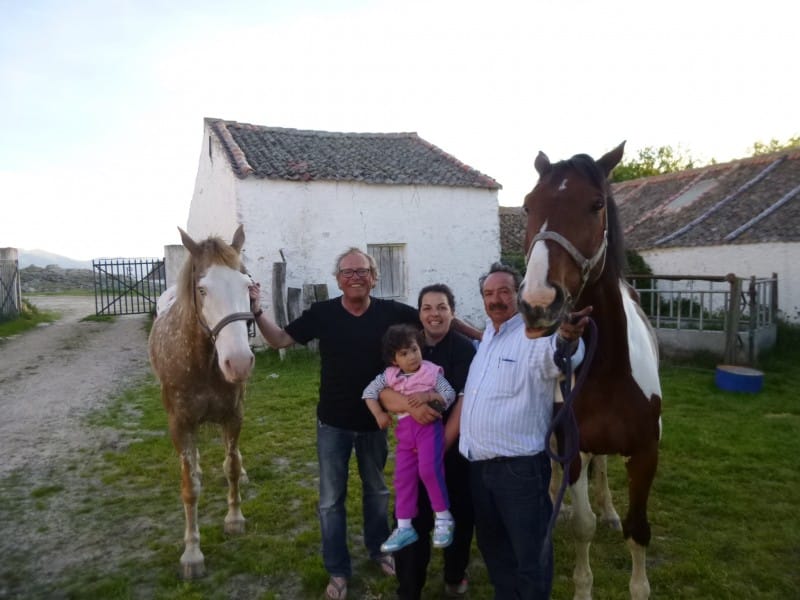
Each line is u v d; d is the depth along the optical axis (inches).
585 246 71.3
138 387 301.1
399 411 91.5
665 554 121.9
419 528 94.3
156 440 208.2
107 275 666.8
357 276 106.7
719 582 109.8
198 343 118.7
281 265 371.2
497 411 80.4
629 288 145.3
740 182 569.3
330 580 110.2
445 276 473.1
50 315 655.1
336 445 108.0
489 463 81.8
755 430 202.5
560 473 124.4
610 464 181.0
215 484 168.2
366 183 435.2
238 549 129.0
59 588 115.4
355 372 106.7
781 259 421.7
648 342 106.8
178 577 118.1
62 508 153.7
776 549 121.8
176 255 593.0
